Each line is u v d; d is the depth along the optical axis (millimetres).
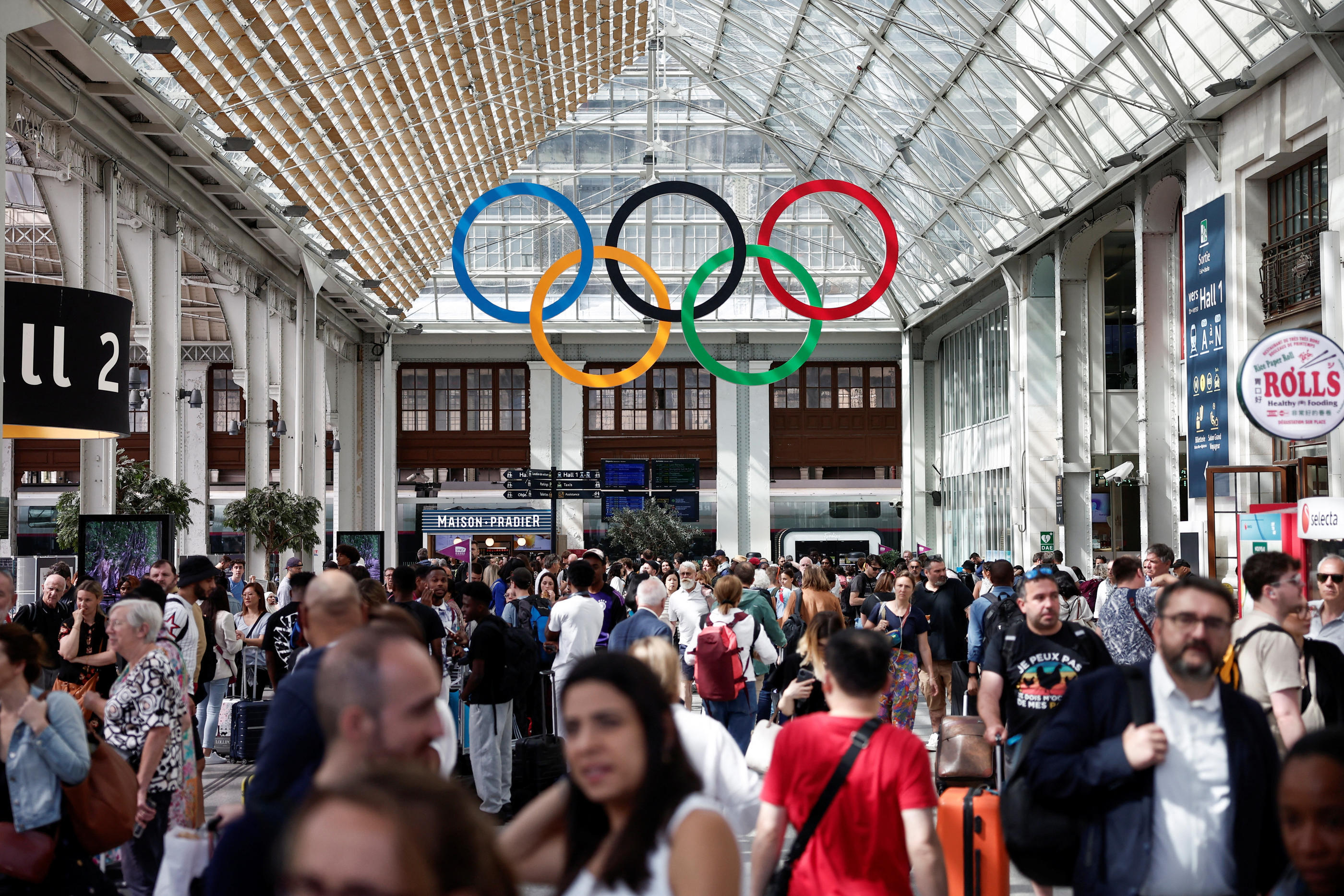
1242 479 19156
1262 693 5211
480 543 42812
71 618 11656
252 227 28156
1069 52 23703
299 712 3666
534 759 10164
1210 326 20375
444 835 1753
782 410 45250
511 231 42844
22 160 20266
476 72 26078
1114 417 29172
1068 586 11836
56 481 45062
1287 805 2605
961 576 17938
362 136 25734
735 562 13859
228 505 27984
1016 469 32000
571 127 40219
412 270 37250
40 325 12969
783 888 4121
